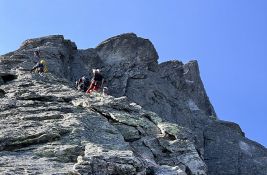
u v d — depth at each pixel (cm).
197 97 6031
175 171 1988
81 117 2483
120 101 2988
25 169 1736
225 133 4172
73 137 2178
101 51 5572
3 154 1972
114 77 4959
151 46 5553
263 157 3756
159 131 2689
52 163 1869
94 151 1958
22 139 2089
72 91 3181
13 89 3133
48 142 2122
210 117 4869
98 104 2805
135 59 5425
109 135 2348
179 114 4606
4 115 2462
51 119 2433
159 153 2461
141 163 1856
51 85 3372
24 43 5297
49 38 5325
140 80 4900
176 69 5791
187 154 2467
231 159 3650
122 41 5606
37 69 4056
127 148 2216
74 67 5106
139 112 2919
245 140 4056
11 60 4391
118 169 1770
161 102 4694
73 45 5434
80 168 1703
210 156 3697
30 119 2402
